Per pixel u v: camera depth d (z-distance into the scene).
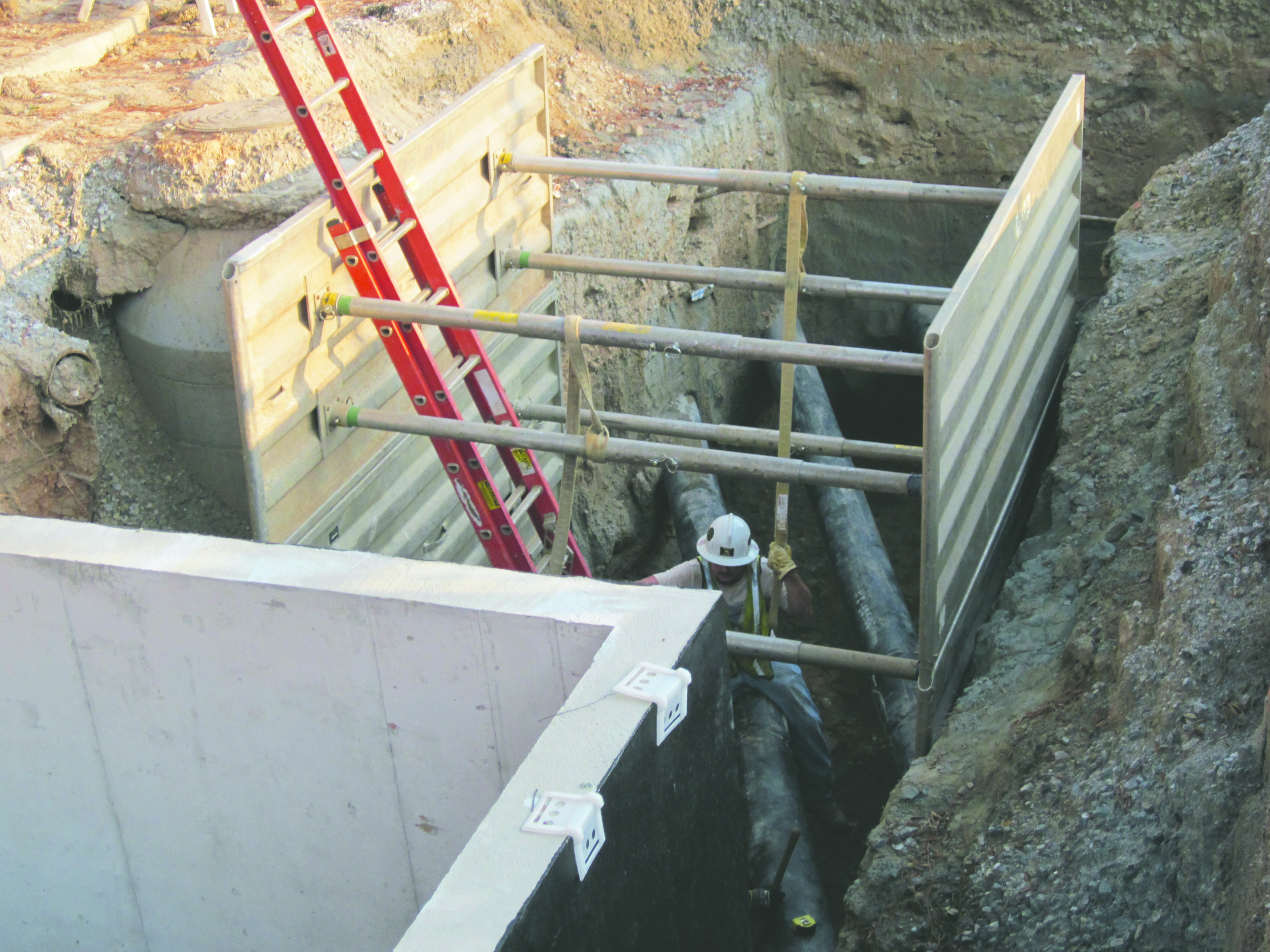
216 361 6.13
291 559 3.34
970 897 3.97
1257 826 3.10
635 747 2.68
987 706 4.79
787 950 4.79
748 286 5.81
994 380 5.23
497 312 5.97
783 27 9.87
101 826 3.77
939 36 9.53
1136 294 6.45
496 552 5.65
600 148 8.55
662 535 8.93
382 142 5.33
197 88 7.36
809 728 5.99
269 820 3.60
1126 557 4.93
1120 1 9.05
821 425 8.74
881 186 5.59
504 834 2.45
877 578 7.13
